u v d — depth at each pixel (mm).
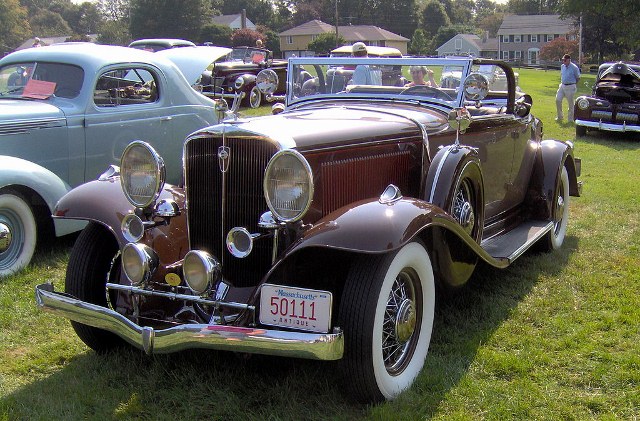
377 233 2928
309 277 3320
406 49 78000
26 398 3188
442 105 4434
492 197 4887
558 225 5816
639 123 12734
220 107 3852
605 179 8938
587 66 59906
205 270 3057
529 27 80688
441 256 3559
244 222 3262
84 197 3684
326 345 2762
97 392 3246
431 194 3770
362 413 3045
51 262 5402
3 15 71500
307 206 3000
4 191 5031
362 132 3598
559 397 3176
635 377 3348
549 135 13750
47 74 6086
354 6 85938
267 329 2881
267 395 3199
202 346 2920
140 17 57000
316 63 4805
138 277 3264
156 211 3518
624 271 5090
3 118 5297
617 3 32438
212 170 3291
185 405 3119
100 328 3336
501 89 6246
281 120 3574
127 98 6336
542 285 4766
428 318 3426
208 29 56219
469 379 3314
